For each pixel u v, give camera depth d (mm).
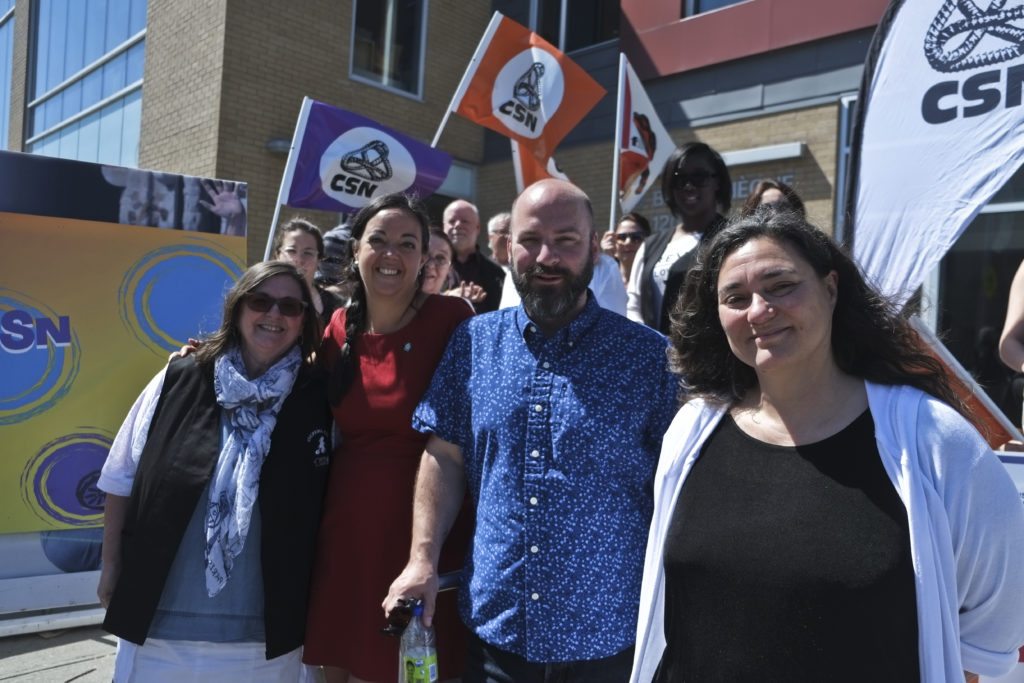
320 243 4422
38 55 12359
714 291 1628
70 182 3750
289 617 2232
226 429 2262
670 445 1650
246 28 7562
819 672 1286
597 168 8508
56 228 3773
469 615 1978
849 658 1271
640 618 1630
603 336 1972
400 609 1943
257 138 7676
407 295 2359
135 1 9031
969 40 3242
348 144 4914
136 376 3936
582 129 8695
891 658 1264
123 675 2197
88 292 3838
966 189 3229
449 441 2119
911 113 3381
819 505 1357
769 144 7184
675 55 7812
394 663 2207
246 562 2213
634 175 6223
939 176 3295
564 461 1867
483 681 1943
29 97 12711
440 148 9281
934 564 1273
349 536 2264
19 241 3693
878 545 1285
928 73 3344
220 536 2156
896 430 1364
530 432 1901
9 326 3672
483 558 1946
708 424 1613
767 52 7180
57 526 3777
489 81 5363
